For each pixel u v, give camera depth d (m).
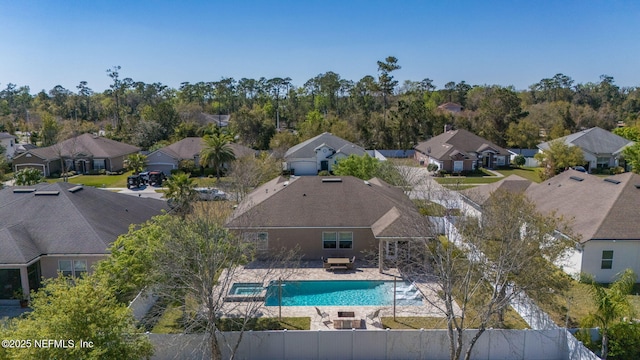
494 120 88.69
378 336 19.06
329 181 35.09
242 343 19.02
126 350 14.29
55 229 26.41
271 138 81.38
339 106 120.31
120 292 20.83
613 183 31.02
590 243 26.42
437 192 38.47
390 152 85.06
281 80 127.56
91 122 108.19
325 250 31.61
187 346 18.59
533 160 75.75
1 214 27.56
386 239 28.61
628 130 76.19
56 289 14.56
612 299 18.42
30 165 64.62
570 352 18.56
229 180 47.38
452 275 18.59
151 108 96.31
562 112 95.31
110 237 26.41
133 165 64.88
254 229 27.61
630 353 18.39
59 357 13.08
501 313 20.92
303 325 22.17
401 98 106.00
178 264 18.06
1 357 13.25
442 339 19.03
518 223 19.72
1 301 24.66
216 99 138.62
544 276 19.58
